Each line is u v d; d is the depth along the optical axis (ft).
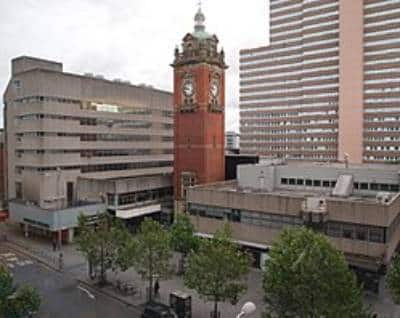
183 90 213.05
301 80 445.78
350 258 127.75
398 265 94.89
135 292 124.88
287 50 462.60
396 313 111.04
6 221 235.61
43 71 206.28
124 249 121.39
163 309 102.73
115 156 252.01
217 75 214.48
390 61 376.89
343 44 401.90
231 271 98.02
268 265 85.05
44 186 208.03
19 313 87.45
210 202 164.04
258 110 487.61
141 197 222.07
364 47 391.86
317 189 175.32
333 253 81.35
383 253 123.44
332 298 76.74
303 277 76.23
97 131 238.48
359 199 147.74
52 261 158.51
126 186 210.59
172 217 226.79
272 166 186.70
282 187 185.47
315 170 176.45
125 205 211.61
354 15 394.93
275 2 471.21
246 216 153.58
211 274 97.76
